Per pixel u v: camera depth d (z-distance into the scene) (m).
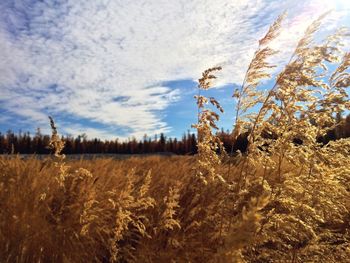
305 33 0.65
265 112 0.68
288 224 0.62
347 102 0.66
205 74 0.72
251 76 0.69
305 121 0.67
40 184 0.84
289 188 0.65
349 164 0.68
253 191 0.68
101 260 0.74
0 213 0.72
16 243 0.65
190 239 0.73
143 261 0.69
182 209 0.78
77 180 0.88
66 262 0.62
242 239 0.32
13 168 0.94
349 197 0.73
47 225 0.72
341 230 0.79
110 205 0.79
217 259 0.33
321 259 0.67
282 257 0.66
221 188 0.77
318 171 0.66
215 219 0.70
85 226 0.66
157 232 0.73
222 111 0.71
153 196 0.89
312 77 0.68
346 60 0.67
